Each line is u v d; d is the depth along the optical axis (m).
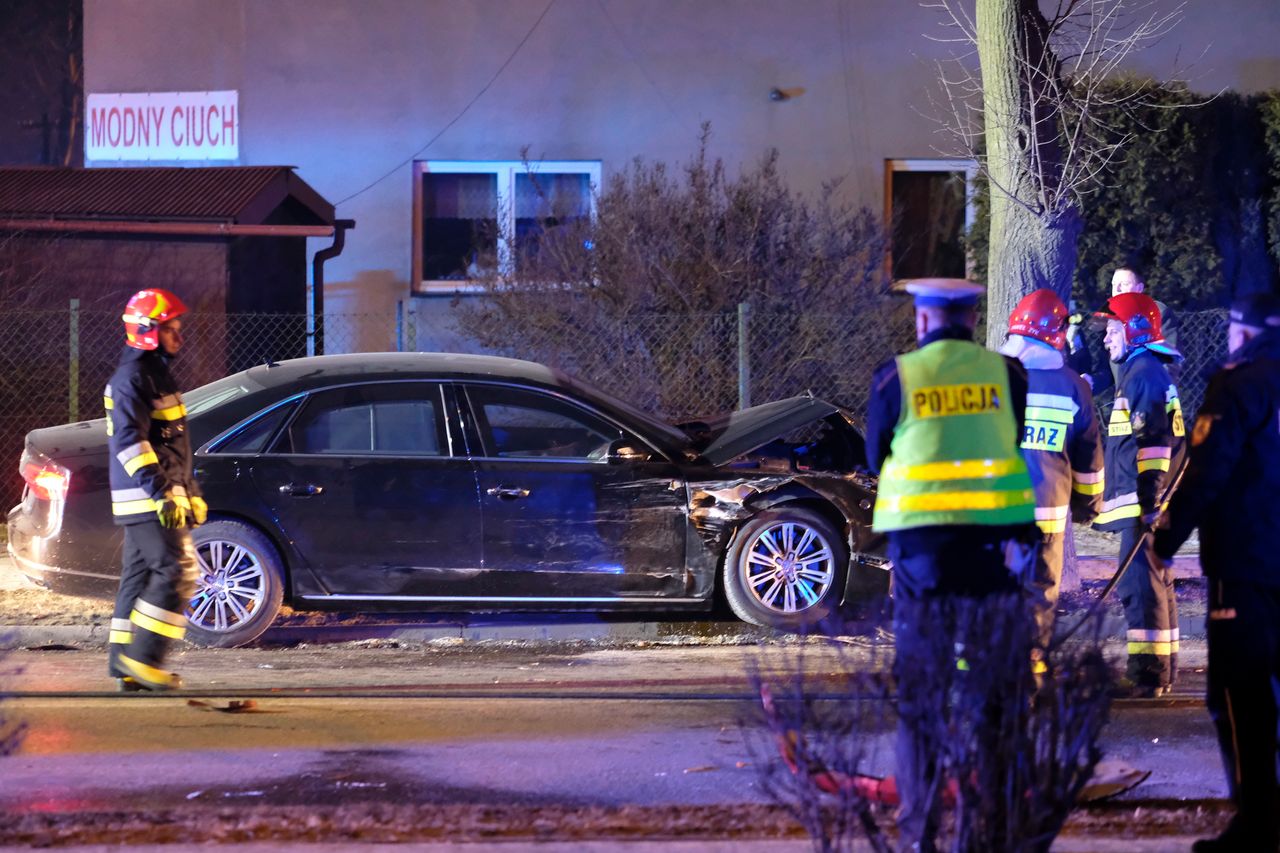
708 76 42.41
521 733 15.19
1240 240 35.62
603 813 11.55
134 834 10.73
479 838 10.64
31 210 35.97
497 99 42.91
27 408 31.75
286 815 11.51
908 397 10.69
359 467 19.67
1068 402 16.06
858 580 20.33
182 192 37.47
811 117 42.25
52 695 16.36
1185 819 11.55
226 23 43.44
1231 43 40.41
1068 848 10.30
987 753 8.55
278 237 39.56
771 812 11.55
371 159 43.22
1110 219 35.25
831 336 31.81
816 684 17.16
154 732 15.05
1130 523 16.92
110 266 36.16
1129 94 34.19
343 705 16.45
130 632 16.67
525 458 19.98
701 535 20.11
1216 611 10.85
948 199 42.09
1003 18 23.22
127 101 43.94
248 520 19.56
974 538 10.52
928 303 10.89
